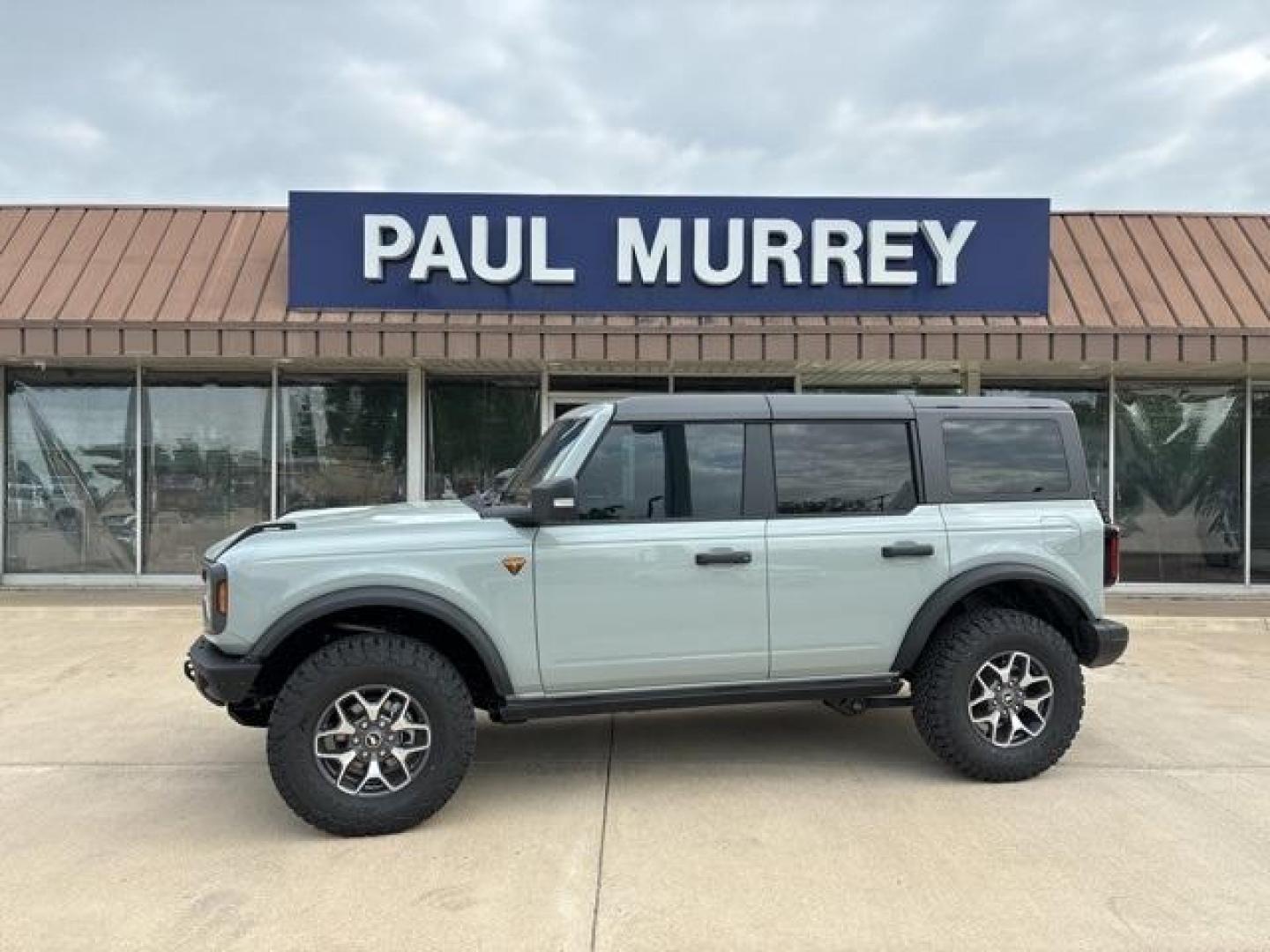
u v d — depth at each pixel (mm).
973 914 3545
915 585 4914
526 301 9930
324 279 9852
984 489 5113
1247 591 11086
